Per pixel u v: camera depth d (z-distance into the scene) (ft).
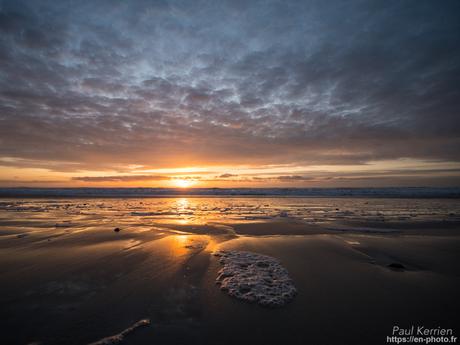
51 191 116.37
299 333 8.94
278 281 13.28
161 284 12.79
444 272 14.93
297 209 49.34
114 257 17.02
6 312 9.96
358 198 88.07
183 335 8.73
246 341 8.50
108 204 58.59
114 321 9.48
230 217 36.86
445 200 76.43
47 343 8.18
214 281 13.25
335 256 17.89
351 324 9.50
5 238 22.16
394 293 12.09
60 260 16.31
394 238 23.58
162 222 31.48
